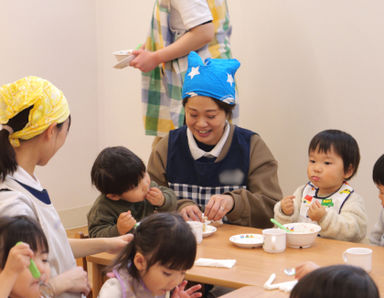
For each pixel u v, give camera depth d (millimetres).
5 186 1450
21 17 3861
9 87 1498
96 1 4332
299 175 3352
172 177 2346
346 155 2027
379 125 3012
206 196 2303
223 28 2807
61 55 4117
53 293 1396
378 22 2973
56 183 4141
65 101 1580
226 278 1485
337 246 1787
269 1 3369
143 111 2832
